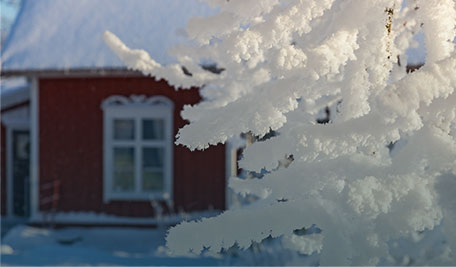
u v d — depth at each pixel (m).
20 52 12.18
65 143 12.58
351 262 1.21
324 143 1.14
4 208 15.07
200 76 2.37
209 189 12.11
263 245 6.02
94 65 11.53
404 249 1.86
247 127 1.18
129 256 7.77
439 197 1.20
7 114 14.98
